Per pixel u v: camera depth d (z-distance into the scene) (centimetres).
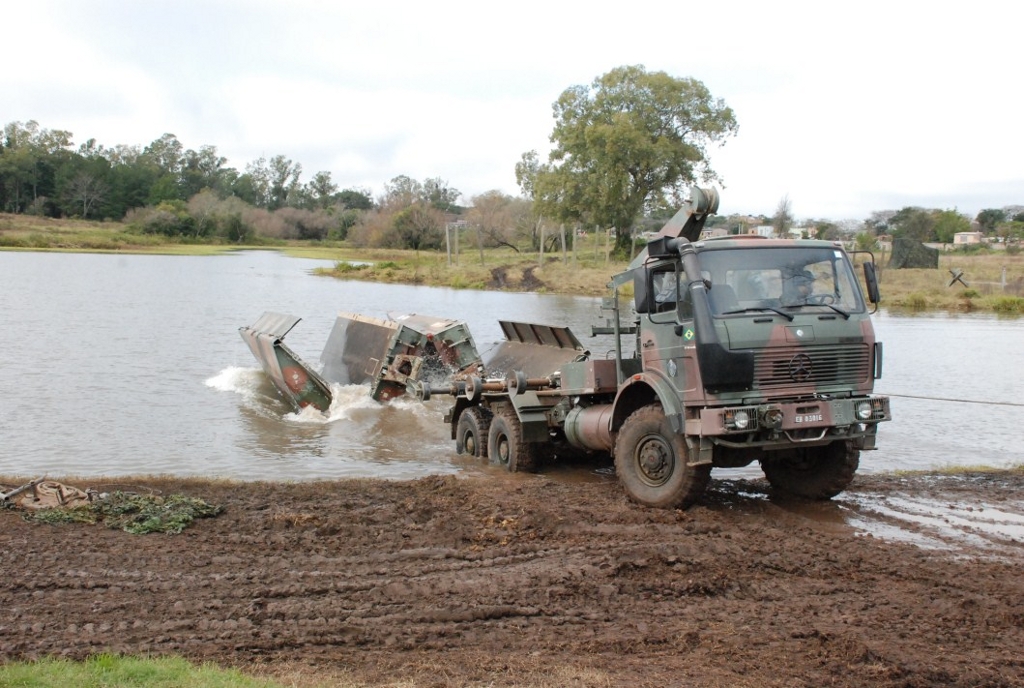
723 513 1009
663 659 612
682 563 806
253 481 1178
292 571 802
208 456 1355
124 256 8606
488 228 9788
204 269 6844
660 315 982
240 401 1789
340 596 742
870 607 723
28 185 14938
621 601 733
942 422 1625
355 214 15212
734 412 905
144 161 17575
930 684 575
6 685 532
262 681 554
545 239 9088
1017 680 586
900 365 2314
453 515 979
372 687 557
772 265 956
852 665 598
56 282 4912
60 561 812
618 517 967
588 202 6256
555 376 1266
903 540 925
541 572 792
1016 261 6216
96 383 1928
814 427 934
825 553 855
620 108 6162
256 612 696
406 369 1784
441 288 5666
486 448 1352
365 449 1428
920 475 1232
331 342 2156
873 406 959
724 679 576
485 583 766
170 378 2019
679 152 6062
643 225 6806
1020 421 1636
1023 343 2777
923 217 8562
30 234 10431
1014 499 1100
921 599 742
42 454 1336
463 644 640
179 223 13012
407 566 818
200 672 562
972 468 1274
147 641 639
